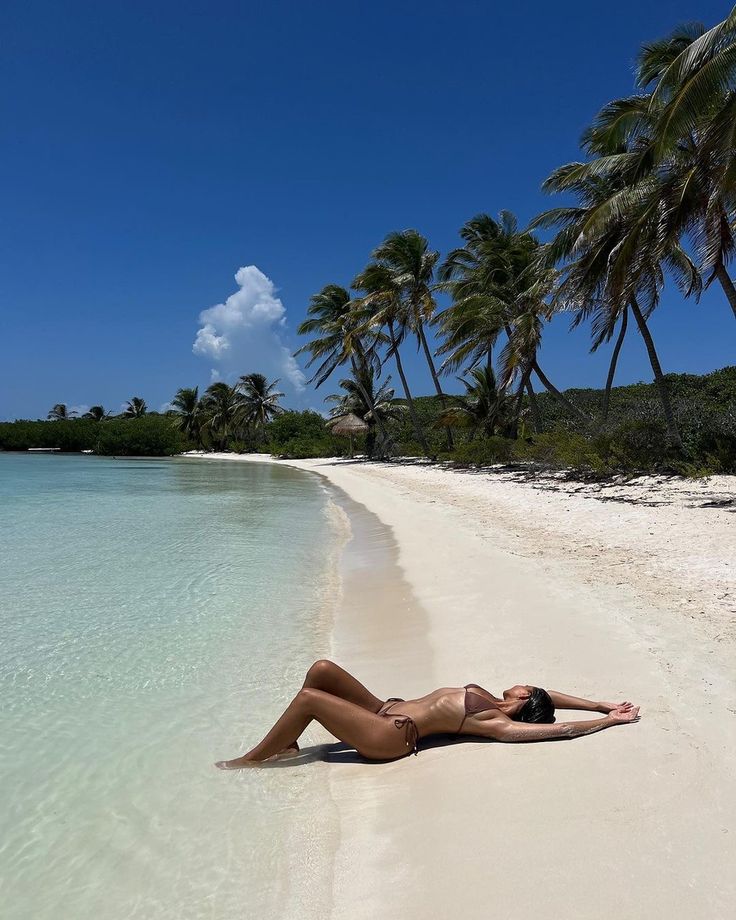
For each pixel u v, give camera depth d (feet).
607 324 77.25
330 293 146.72
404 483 83.35
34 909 8.98
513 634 18.84
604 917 7.38
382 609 24.36
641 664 15.39
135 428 252.21
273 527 49.55
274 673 18.44
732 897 7.54
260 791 11.97
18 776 12.80
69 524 51.21
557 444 78.07
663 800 9.59
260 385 242.37
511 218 96.12
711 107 43.96
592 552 30.35
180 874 9.65
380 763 12.49
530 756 11.40
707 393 115.34
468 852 9.00
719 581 23.66
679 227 49.65
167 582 30.27
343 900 8.61
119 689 17.37
